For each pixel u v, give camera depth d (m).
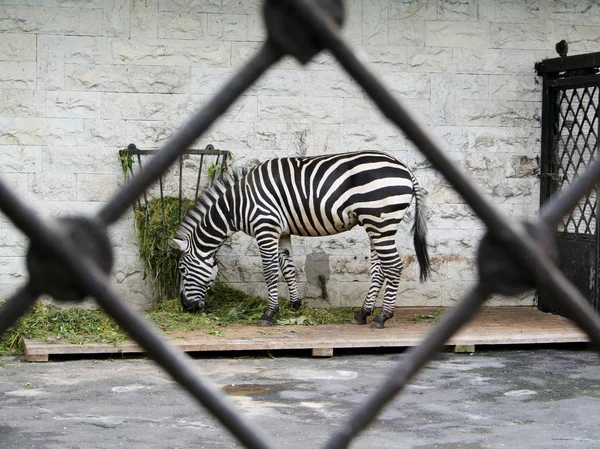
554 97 10.14
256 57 0.98
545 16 10.31
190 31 9.75
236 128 9.87
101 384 7.08
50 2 9.52
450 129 10.21
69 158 9.61
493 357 8.27
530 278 1.01
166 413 6.26
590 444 5.59
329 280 10.02
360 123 10.05
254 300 9.70
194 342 7.99
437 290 10.23
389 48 10.09
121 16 9.62
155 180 0.99
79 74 9.59
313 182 8.87
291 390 6.89
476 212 1.01
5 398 6.59
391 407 6.45
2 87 9.48
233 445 5.53
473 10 10.19
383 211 8.65
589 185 1.04
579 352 8.58
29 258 0.89
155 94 9.72
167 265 9.49
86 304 9.09
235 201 9.00
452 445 5.52
